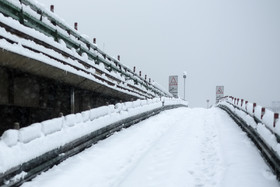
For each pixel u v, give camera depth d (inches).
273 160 333.1
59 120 384.2
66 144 390.0
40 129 346.0
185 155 424.8
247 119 550.0
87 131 450.0
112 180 341.4
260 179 319.3
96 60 711.7
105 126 526.0
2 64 368.5
